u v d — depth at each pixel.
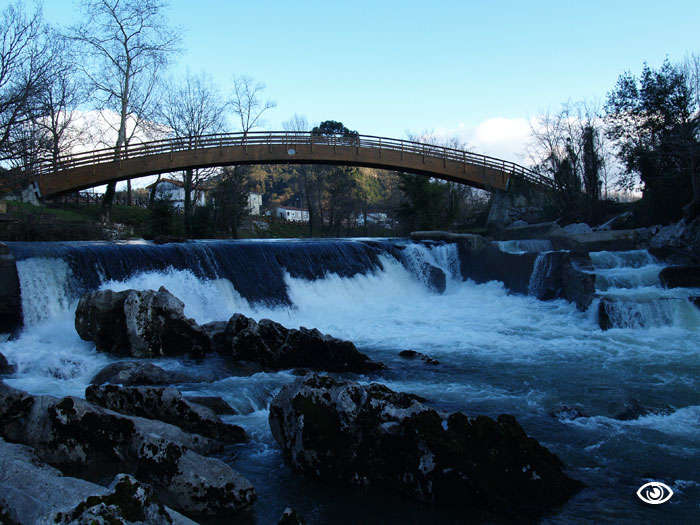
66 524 4.62
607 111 39.03
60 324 16.94
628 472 7.42
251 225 61.84
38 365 12.91
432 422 6.81
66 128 37.06
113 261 19.30
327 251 24.31
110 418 7.66
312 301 22.41
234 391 10.93
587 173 40.78
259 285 21.73
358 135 42.59
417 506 6.51
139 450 6.79
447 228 48.59
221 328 14.90
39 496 5.10
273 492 6.86
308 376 7.78
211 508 6.28
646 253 25.08
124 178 37.53
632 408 9.98
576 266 22.05
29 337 15.95
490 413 9.70
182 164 38.78
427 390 11.38
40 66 27.28
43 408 7.91
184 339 13.93
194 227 45.19
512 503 6.41
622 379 12.30
